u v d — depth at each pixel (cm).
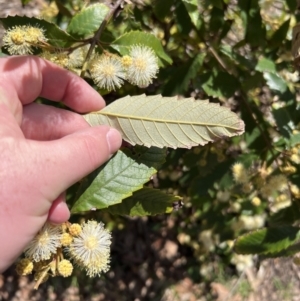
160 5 23
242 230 30
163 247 39
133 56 17
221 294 39
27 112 17
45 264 15
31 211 14
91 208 17
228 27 24
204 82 23
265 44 23
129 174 17
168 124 16
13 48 17
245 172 24
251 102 25
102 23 18
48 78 17
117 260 39
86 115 17
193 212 35
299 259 23
